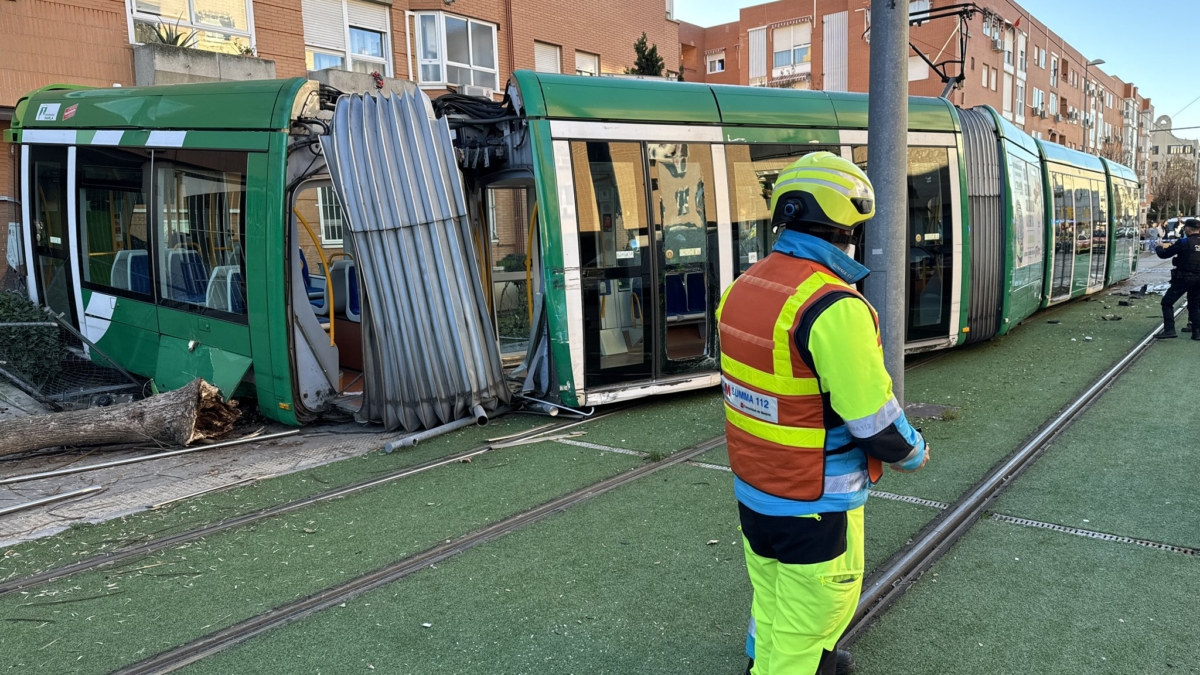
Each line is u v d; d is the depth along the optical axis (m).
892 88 4.91
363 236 6.62
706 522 4.59
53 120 8.50
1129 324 12.37
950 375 8.70
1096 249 16.59
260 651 3.30
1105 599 3.51
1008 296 10.32
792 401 2.20
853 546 2.31
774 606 2.49
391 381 6.81
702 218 7.70
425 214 6.75
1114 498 4.74
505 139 7.32
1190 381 7.91
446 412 6.89
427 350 6.75
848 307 2.09
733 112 7.88
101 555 4.36
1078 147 57.19
